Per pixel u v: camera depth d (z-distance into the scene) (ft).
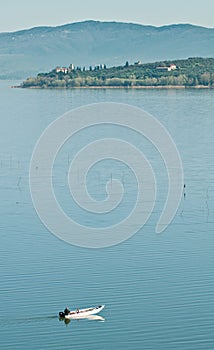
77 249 457.68
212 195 581.94
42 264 432.25
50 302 384.06
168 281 403.13
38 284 403.75
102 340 350.23
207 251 453.99
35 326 361.71
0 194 591.78
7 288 398.83
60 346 346.54
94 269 423.23
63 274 416.67
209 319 364.99
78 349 341.21
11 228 499.51
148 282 405.18
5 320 366.43
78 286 401.08
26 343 347.56
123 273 419.54
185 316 369.30
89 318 364.58
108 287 398.83
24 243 470.39
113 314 372.38
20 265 430.61
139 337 350.43
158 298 384.88
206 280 407.85
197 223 510.99
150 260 437.99
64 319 367.25
